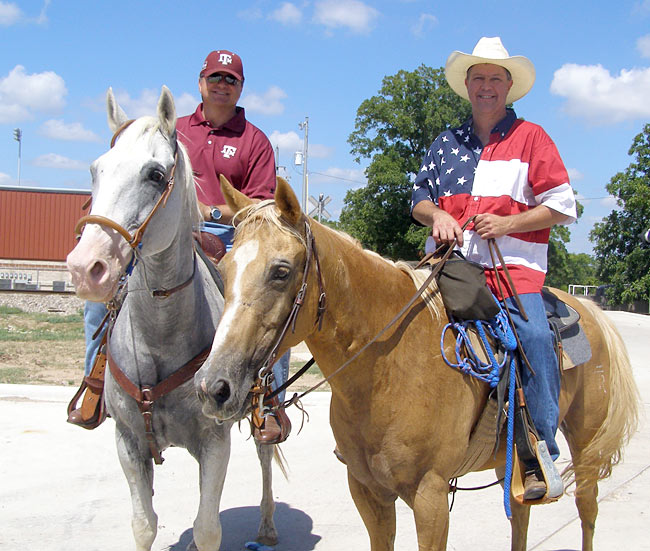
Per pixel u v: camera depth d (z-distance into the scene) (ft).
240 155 13.85
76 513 15.53
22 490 16.97
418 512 9.02
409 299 9.59
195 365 10.80
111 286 9.18
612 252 134.72
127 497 16.69
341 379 8.97
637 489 18.16
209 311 11.47
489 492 18.07
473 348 9.71
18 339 48.67
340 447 9.63
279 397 13.83
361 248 9.62
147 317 10.50
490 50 11.62
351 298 8.84
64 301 78.48
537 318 10.52
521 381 10.32
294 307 8.00
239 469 19.51
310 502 16.81
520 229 10.48
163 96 10.27
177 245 10.40
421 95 107.86
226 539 14.44
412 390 8.98
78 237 9.66
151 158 9.81
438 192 11.87
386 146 109.81
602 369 12.23
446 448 9.11
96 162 9.91
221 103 13.85
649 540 14.57
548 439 10.50
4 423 23.30
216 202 13.70
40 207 104.99
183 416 10.72
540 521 15.76
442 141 12.01
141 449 11.17
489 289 10.06
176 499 16.81
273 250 7.83
